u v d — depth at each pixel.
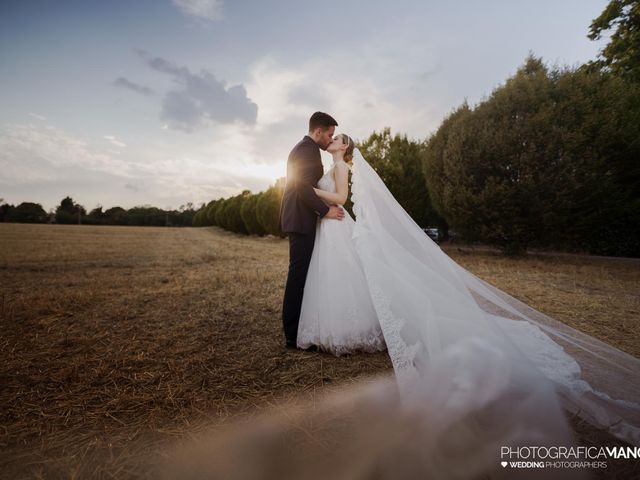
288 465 1.31
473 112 10.06
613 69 9.07
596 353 2.02
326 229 2.57
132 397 1.86
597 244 12.20
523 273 6.68
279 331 3.09
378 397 1.80
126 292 5.00
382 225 2.26
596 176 8.49
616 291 4.88
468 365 1.59
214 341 2.81
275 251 13.88
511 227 9.28
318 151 2.70
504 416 1.41
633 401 1.62
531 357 1.91
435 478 1.18
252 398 1.85
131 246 16.75
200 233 42.12
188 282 5.88
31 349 2.63
